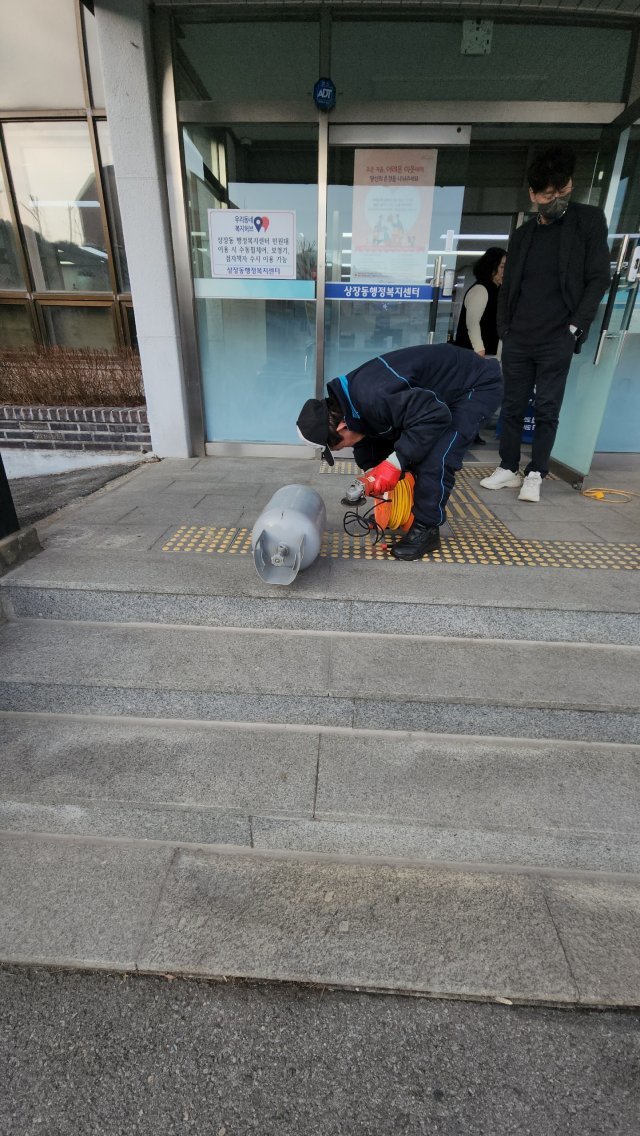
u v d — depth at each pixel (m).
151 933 1.59
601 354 3.52
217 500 3.42
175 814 1.81
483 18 3.50
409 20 3.51
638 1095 1.28
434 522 2.64
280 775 1.90
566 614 2.25
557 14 3.47
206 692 2.08
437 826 1.73
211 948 1.56
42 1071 1.32
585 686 2.06
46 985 1.49
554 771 1.94
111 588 2.35
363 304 4.24
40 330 6.14
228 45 3.60
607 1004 1.45
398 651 2.24
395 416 2.28
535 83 3.68
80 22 5.11
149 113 3.59
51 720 2.16
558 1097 1.28
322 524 2.50
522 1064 1.34
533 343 3.29
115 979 1.51
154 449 4.57
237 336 4.36
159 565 2.53
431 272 4.14
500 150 5.33
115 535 2.87
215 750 2.01
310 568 2.54
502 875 1.78
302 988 1.49
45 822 1.88
